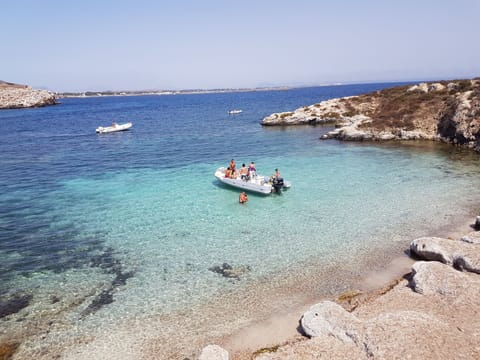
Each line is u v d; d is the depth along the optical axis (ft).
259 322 38.68
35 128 242.17
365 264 50.19
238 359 33.42
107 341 36.24
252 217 68.90
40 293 45.19
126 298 43.68
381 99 221.66
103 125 259.60
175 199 81.10
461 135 131.85
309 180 93.20
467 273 43.24
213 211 72.79
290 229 62.64
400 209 70.08
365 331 32.42
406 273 47.26
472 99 138.72
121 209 75.25
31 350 35.14
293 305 41.50
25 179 101.60
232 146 149.89
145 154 137.28
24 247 58.29
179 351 34.65
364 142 148.36
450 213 67.00
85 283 47.32
